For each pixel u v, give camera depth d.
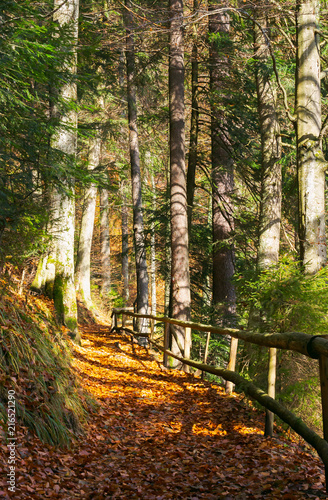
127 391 7.87
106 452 5.10
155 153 23.09
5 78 6.22
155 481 4.30
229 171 14.79
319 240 8.98
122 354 11.64
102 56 16.94
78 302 21.41
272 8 10.15
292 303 6.69
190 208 15.40
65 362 6.61
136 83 17.25
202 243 17.92
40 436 4.65
